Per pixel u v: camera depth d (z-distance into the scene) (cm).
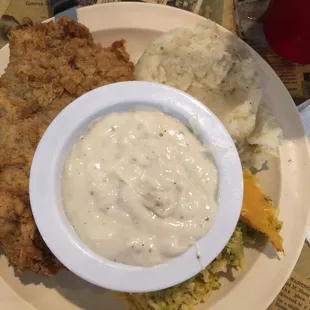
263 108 23
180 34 23
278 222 21
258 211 21
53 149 17
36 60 20
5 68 22
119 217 16
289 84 25
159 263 16
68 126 17
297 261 23
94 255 16
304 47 23
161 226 16
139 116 17
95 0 25
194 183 16
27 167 19
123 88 17
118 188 16
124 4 23
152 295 21
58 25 21
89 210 16
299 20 22
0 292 21
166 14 23
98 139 17
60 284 22
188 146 17
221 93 23
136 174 16
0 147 20
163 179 16
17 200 19
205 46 22
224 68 22
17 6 25
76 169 16
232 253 21
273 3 23
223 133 17
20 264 19
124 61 22
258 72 23
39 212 16
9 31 25
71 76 20
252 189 21
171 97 17
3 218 19
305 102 24
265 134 22
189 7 25
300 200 22
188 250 16
